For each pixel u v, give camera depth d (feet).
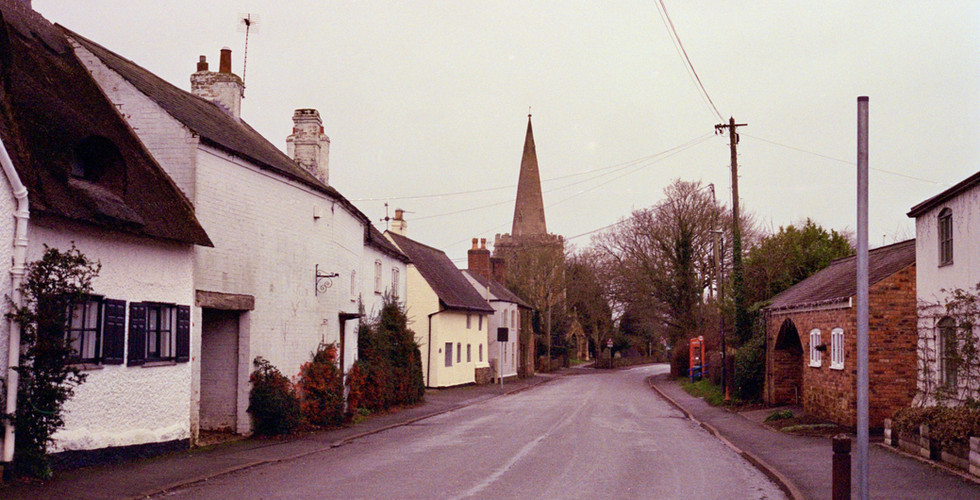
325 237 73.26
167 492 37.27
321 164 82.02
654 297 186.80
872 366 62.80
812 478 41.78
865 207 27.37
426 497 36.35
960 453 44.68
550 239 276.82
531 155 345.72
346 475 43.27
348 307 81.82
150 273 46.83
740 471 46.34
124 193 45.16
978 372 49.90
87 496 34.78
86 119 44.83
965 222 52.37
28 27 47.65
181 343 49.80
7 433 35.96
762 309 94.73
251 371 59.36
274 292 62.75
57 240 39.32
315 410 66.69
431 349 140.26
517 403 108.78
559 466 47.19
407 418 82.74
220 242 55.01
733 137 106.63
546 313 252.42
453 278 164.35
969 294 51.55
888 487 39.04
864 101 27.53
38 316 36.86
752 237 178.81
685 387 138.10
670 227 181.57
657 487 39.93
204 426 59.16
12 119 39.04
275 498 35.88
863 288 27.32
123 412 44.34
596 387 151.74
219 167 55.06
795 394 89.86
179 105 58.08
